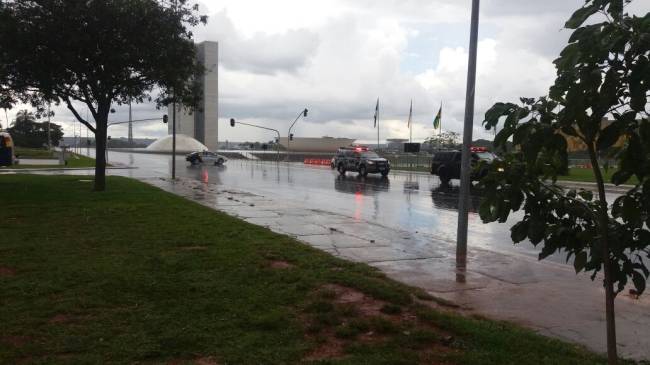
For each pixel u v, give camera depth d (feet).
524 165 10.64
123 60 67.77
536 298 21.72
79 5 64.08
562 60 9.48
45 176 107.24
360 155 130.21
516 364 14.03
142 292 20.63
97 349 14.82
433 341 15.87
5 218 42.22
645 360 15.11
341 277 23.22
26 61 65.72
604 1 9.21
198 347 15.06
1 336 15.76
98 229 36.65
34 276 22.86
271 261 26.94
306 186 94.17
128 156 344.90
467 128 28.96
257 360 14.15
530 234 10.85
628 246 10.43
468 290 22.84
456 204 63.52
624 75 8.98
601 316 19.38
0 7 64.03
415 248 32.48
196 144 444.14
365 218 50.34
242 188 87.81
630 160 9.14
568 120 9.20
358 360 14.16
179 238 33.04
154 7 69.31
